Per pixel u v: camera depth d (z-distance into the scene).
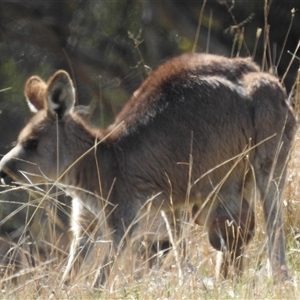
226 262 18.48
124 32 34.28
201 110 18.94
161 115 19.20
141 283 17.19
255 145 18.75
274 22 34.44
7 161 19.67
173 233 19.94
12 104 32.72
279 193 18.98
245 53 33.78
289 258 19.31
